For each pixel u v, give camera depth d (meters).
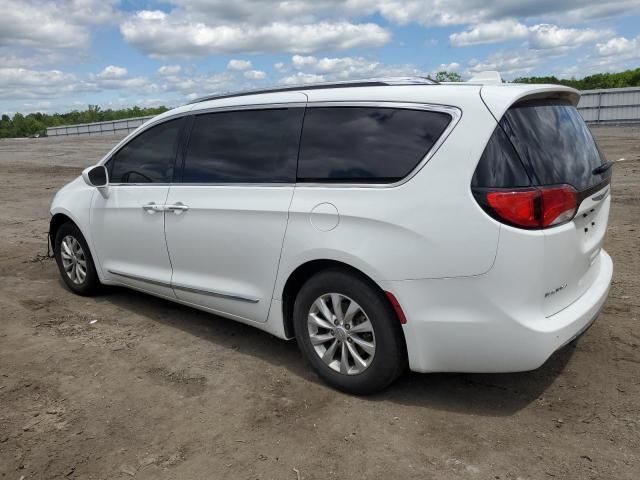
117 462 2.99
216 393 3.68
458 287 3.06
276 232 3.71
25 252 7.61
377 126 3.41
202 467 2.93
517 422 3.22
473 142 3.05
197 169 4.33
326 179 3.54
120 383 3.85
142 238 4.73
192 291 4.39
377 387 3.47
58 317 5.13
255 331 4.69
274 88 4.12
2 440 3.21
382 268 3.23
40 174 18.17
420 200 3.13
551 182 3.05
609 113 35.88
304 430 3.23
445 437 3.11
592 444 2.99
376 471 2.85
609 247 6.65
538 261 2.95
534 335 2.97
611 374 3.68
